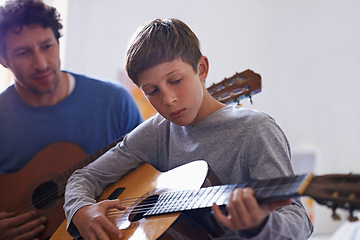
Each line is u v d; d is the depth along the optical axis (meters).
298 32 3.36
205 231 1.03
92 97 1.87
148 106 2.87
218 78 3.22
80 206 1.20
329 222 3.05
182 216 1.00
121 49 3.00
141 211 1.10
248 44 3.31
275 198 0.79
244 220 0.81
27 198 1.70
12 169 1.81
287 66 3.35
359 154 3.29
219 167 1.14
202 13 3.21
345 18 3.32
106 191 1.32
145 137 1.32
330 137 3.31
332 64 3.33
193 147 1.19
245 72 1.29
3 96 1.82
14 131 1.80
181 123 1.10
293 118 3.34
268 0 3.35
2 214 1.64
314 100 3.34
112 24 2.98
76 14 2.86
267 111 3.32
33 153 1.81
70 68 2.85
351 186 0.73
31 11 1.64
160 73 1.07
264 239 0.87
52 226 1.62
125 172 1.34
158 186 1.17
